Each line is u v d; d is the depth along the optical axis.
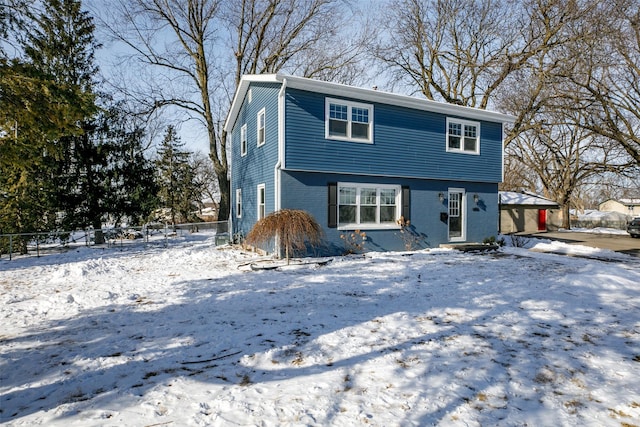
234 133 17.34
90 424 2.78
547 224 27.14
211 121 20.23
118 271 9.66
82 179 18.03
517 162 35.19
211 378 3.54
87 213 17.88
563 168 31.11
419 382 3.42
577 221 34.38
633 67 16.80
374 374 3.59
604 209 67.69
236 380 3.49
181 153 35.22
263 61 21.95
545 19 18.95
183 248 15.90
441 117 13.87
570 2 17.19
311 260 10.77
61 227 17.14
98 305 6.20
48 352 4.19
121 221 20.09
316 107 11.48
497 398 3.15
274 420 2.81
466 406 3.02
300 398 3.14
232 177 17.64
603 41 16.39
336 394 3.21
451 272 9.02
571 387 3.35
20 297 6.93
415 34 23.25
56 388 3.35
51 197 16.62
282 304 6.17
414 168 13.27
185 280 8.25
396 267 9.73
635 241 18.06
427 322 5.22
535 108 20.66
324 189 11.77
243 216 15.30
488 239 14.59
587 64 17.12
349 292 6.98
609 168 25.73
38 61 8.73
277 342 4.45
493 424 2.76
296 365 3.81
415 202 13.52
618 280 7.93
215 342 4.46
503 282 7.87
